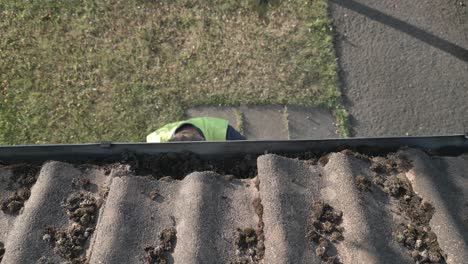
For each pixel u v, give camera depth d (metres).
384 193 2.82
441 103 5.49
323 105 5.41
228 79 5.49
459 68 5.68
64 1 5.81
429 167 2.92
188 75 5.49
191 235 2.60
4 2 5.78
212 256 2.56
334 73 5.55
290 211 2.67
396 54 5.71
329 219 2.68
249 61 5.58
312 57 5.63
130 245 2.61
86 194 2.86
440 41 5.80
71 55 5.55
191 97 5.39
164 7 5.84
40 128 5.21
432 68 5.66
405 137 3.02
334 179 2.85
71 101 5.33
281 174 2.81
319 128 5.32
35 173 2.98
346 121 5.35
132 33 5.70
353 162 2.93
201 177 2.83
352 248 2.54
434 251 2.59
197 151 3.08
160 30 5.72
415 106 5.46
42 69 5.48
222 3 5.86
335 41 5.75
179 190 2.85
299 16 5.82
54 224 2.72
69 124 5.24
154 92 5.40
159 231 2.68
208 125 3.75
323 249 2.54
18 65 5.47
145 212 2.74
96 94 5.38
